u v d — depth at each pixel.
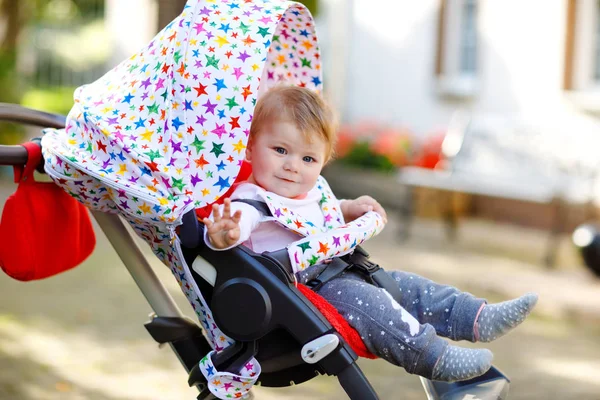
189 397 3.18
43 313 4.29
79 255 2.17
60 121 2.17
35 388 3.20
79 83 18.62
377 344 1.79
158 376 3.42
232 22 1.85
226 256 1.75
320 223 2.04
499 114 7.73
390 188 8.10
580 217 6.78
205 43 1.81
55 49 18.34
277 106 1.95
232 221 1.70
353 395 1.71
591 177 5.89
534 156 6.27
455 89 8.16
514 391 3.31
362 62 9.35
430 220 7.58
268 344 1.77
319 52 2.22
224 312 1.75
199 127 1.77
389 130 8.87
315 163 1.98
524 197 5.88
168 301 2.17
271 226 1.94
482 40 7.88
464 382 2.12
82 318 4.22
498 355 3.80
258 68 1.80
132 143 1.76
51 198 2.04
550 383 3.43
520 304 1.85
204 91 1.78
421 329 1.77
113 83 1.92
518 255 6.12
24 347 3.72
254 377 1.77
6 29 11.30
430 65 8.48
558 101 7.21
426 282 2.01
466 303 1.92
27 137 10.19
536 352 3.88
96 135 1.81
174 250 1.81
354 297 1.82
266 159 1.95
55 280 5.06
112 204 1.92
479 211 7.74
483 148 6.60
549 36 7.27
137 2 12.73
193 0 1.85
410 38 8.72
